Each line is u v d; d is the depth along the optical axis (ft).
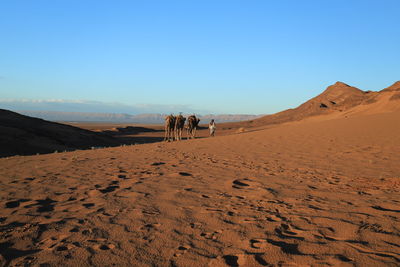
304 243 11.80
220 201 18.63
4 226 15.01
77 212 17.03
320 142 53.06
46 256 11.46
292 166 31.42
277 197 19.20
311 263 10.07
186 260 10.82
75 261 10.99
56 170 31.96
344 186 21.71
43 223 15.35
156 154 44.91
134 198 19.67
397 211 15.34
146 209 17.20
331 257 10.41
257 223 14.39
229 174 27.48
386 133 59.57
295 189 21.26
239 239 12.49
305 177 25.58
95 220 15.52
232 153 44.09
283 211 16.20
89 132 195.00
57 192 22.00
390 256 10.28
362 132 64.80
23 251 12.07
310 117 403.34
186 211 16.67
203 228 13.99
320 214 15.34
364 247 11.10
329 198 18.54
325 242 11.78
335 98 613.11
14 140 116.78
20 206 18.61
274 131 84.99
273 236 12.66
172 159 38.68
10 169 33.94
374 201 17.40
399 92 241.14
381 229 12.84
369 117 111.75
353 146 45.44
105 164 35.32
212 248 11.75
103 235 13.46
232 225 14.24
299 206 16.96
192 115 95.09
